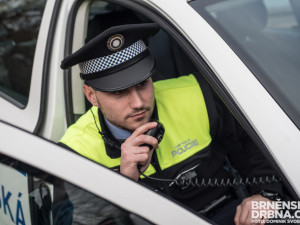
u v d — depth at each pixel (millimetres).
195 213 2020
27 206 2070
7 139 2043
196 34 2379
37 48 3084
